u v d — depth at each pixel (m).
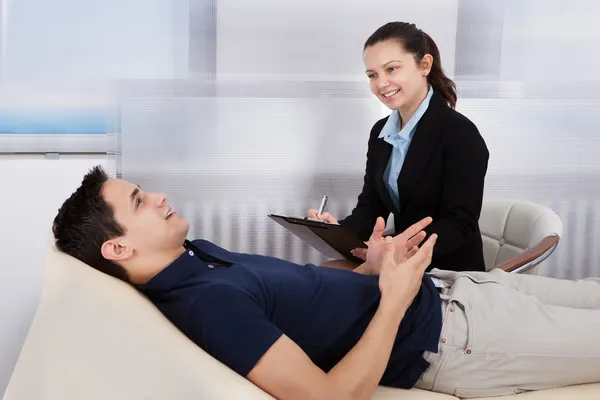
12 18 2.68
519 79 2.92
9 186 2.57
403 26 2.09
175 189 2.79
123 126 2.75
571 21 2.89
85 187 1.44
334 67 2.87
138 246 1.41
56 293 1.23
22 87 2.72
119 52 2.75
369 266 1.68
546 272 3.00
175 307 1.32
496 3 2.86
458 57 2.89
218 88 2.82
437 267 2.09
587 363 1.50
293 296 1.44
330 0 2.83
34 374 1.13
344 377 1.23
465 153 2.03
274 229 2.85
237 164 2.79
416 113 2.12
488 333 1.50
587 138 2.90
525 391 1.54
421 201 2.13
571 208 2.95
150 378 1.13
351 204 2.87
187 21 2.76
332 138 2.82
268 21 2.81
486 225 2.32
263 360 1.19
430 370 1.51
